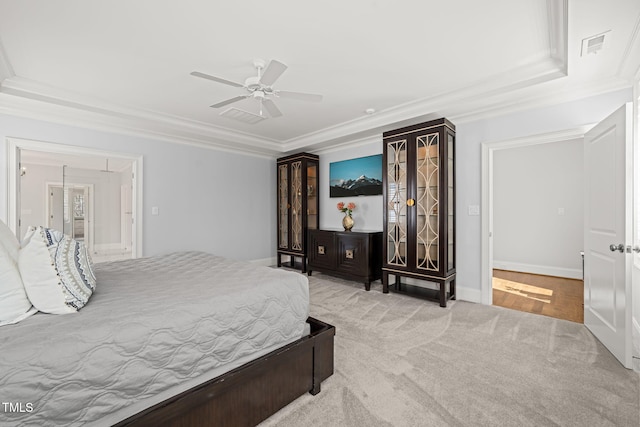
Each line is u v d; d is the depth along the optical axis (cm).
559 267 493
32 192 574
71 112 336
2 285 122
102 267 238
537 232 515
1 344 102
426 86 300
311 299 365
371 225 470
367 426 151
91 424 110
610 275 228
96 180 543
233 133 473
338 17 194
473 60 250
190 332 138
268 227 590
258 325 167
